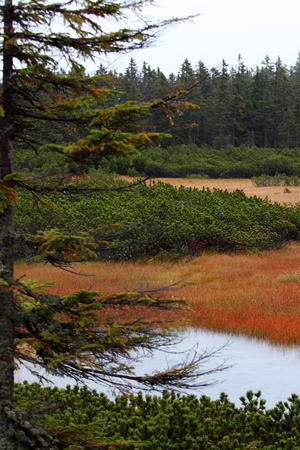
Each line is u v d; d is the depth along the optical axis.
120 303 7.10
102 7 6.54
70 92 7.29
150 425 10.84
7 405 6.78
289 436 11.12
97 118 6.50
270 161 121.75
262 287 30.05
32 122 7.37
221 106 145.75
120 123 6.78
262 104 154.00
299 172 121.12
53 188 7.08
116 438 9.94
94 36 6.75
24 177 6.82
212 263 38.41
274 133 154.00
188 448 10.34
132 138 6.34
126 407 12.08
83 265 35.59
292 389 16.20
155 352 19.58
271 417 12.08
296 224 52.19
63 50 6.95
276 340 21.52
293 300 26.91
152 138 6.60
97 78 7.02
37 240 7.02
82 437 7.21
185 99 6.63
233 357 19.25
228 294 27.78
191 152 128.75
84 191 7.25
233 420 11.43
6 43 6.57
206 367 18.02
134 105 6.43
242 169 120.44
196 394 15.55
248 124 153.88
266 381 16.86
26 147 7.60
